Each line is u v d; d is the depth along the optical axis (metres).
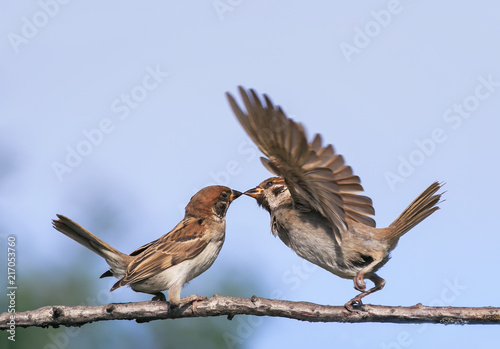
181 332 14.16
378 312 10.21
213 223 13.05
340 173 9.84
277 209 11.88
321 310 10.34
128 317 10.44
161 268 12.05
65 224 11.95
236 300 10.49
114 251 12.30
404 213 11.52
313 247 11.52
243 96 9.24
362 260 11.54
